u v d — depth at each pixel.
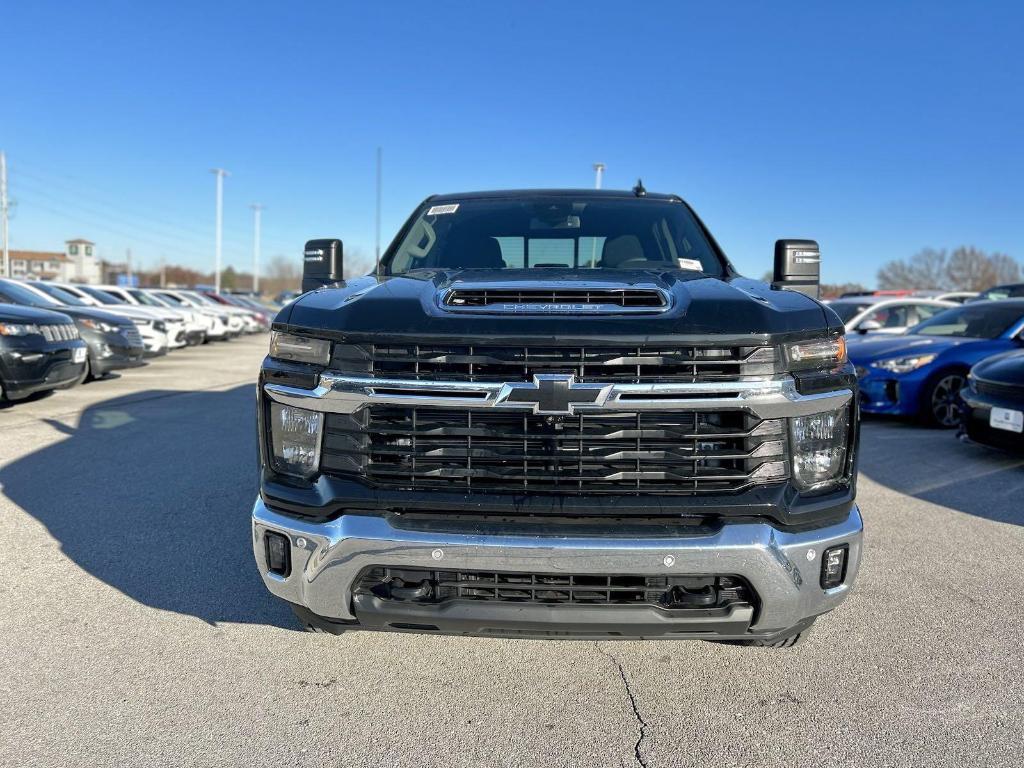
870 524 4.29
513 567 2.10
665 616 2.15
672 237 3.63
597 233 3.64
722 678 2.61
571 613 2.13
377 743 2.23
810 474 2.23
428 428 2.20
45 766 2.09
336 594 2.21
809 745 2.22
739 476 2.17
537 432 2.18
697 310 2.26
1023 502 4.73
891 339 8.02
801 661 2.72
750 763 2.13
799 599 2.17
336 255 3.37
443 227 3.78
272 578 2.32
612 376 2.15
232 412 8.23
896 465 5.74
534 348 2.17
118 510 4.46
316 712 2.39
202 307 23.33
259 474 2.43
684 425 2.18
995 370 5.65
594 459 2.16
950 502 4.73
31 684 2.53
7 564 3.60
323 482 2.24
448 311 2.28
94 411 8.16
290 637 2.89
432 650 2.81
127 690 2.50
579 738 2.26
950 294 16.38
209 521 4.27
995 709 2.40
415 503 2.16
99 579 3.43
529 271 2.98
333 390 2.22
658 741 2.24
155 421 7.56
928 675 2.62
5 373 7.54
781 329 2.20
